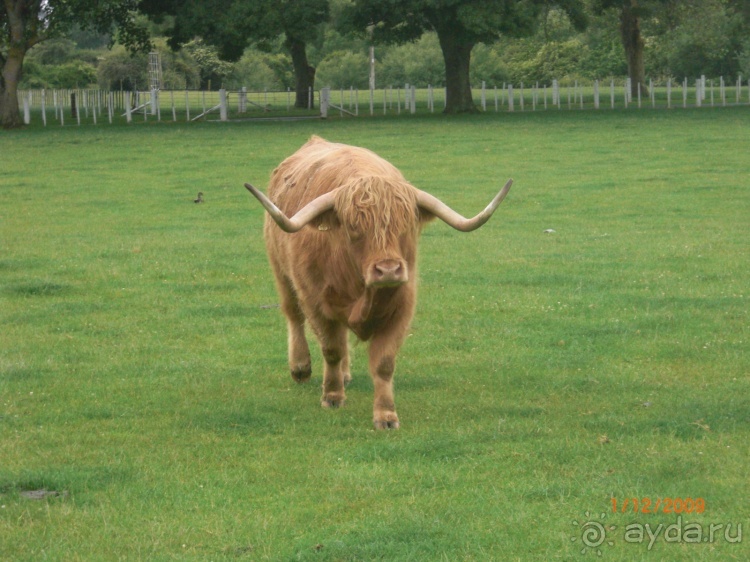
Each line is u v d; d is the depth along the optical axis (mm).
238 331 10492
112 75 75438
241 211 19438
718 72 77625
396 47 99000
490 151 29797
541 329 10422
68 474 6332
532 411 7629
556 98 54906
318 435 7129
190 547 5320
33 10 43875
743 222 16938
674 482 6059
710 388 8164
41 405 7953
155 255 14766
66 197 21609
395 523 5547
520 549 5242
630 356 9328
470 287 12438
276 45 94812
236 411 7723
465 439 6895
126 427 7391
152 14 49031
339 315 7254
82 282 12914
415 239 7027
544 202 19922
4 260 14312
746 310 10891
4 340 10086
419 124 41406
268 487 6133
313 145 9133
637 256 14234
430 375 8789
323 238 7105
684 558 5117
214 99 66250
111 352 9680
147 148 32688
